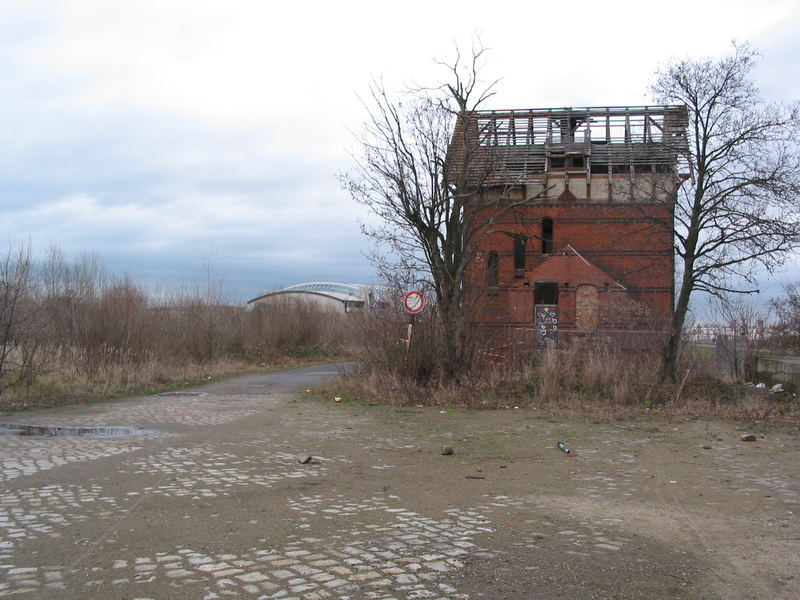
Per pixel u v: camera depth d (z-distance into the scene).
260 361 33.38
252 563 4.92
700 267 17.08
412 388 15.85
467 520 6.21
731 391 16.81
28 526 5.82
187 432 11.52
